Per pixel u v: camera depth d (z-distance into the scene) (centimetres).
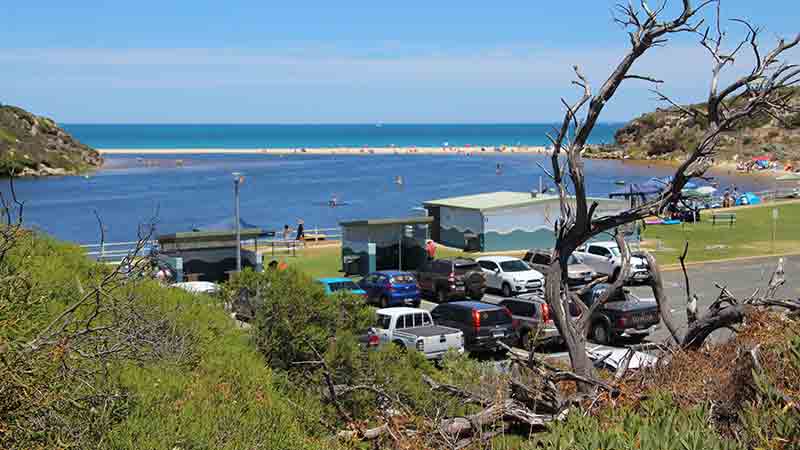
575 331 997
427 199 9000
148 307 1018
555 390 838
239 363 1101
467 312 2219
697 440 499
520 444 693
